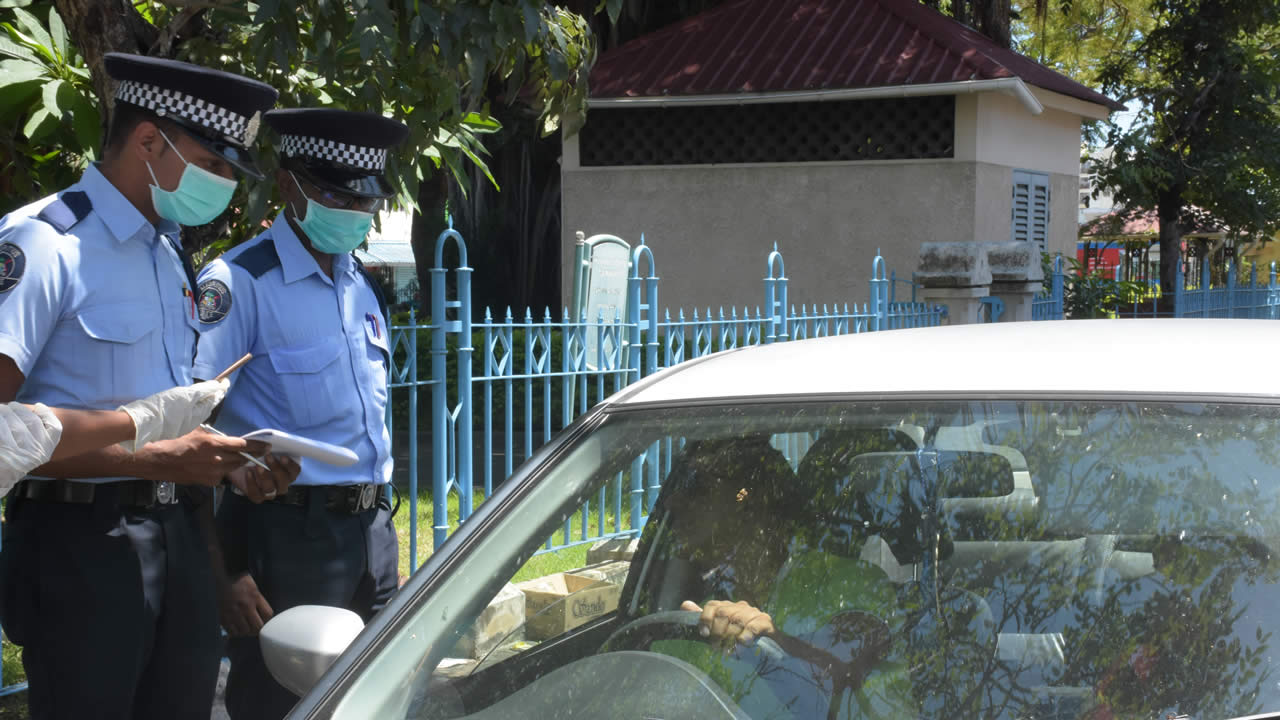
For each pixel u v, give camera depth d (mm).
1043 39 19719
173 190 2793
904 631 1996
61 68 4133
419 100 4402
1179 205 21938
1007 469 2129
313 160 3254
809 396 2396
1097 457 2090
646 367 6613
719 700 1973
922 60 12578
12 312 2582
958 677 1896
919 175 12680
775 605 2127
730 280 13469
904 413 2271
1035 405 2221
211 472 2732
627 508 2439
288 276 3330
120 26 4066
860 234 12945
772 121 13273
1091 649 1870
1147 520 1991
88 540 2732
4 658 4785
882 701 1899
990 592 2002
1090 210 36000
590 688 2041
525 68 4961
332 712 1933
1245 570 1887
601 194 13859
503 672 2098
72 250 2684
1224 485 1993
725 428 2371
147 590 2801
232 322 3230
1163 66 22281
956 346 2549
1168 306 14305
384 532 3490
